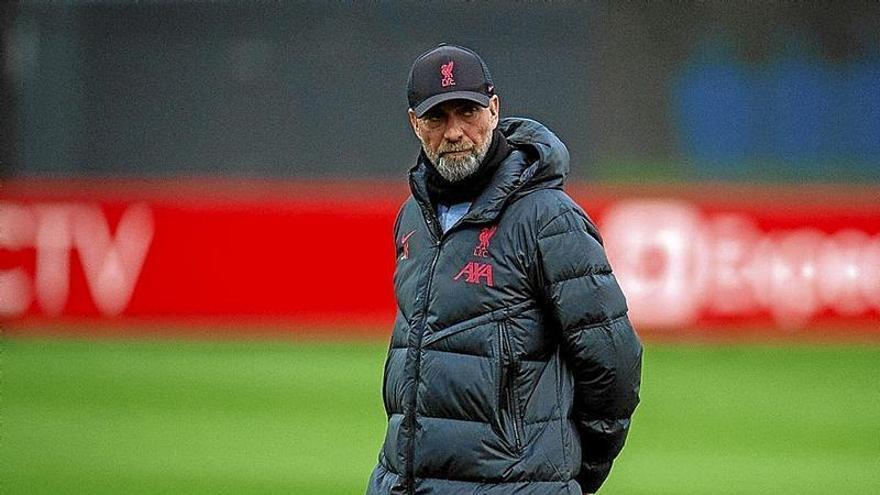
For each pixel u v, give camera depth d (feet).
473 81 42.86
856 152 182.91
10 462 108.88
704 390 142.00
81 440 117.80
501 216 43.29
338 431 121.49
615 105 181.98
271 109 180.24
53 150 180.04
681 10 181.57
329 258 174.19
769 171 183.21
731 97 182.91
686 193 171.42
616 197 172.24
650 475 106.01
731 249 170.71
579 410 44.37
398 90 179.63
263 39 180.34
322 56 180.24
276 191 180.14
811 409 132.98
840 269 169.78
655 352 164.14
